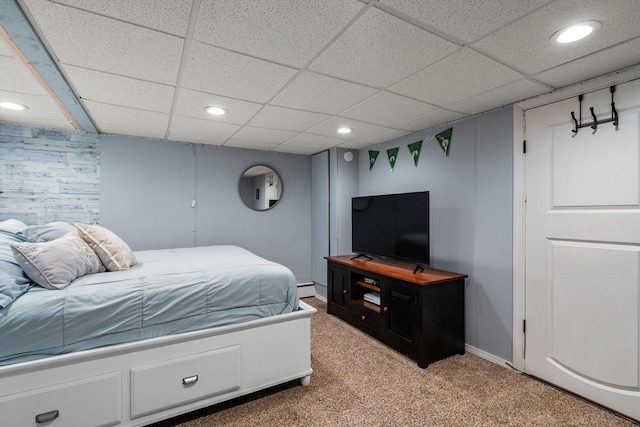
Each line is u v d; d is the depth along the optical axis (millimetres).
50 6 1244
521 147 2332
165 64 1756
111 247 2117
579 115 2014
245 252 3105
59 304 1519
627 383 1812
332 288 3654
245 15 1315
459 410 1889
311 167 4625
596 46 1568
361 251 3494
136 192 3486
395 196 3025
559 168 2117
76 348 1535
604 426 1738
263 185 4281
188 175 3775
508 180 2422
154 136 3457
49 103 2373
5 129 2906
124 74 1876
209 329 1831
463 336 2660
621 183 1837
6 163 2914
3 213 2912
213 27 1402
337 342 2875
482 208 2605
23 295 1525
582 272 2004
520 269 2338
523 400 1987
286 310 2121
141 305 1689
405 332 2580
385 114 2658
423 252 2711
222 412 1877
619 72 1832
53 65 1753
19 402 1405
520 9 1277
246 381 1945
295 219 4520
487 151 2570
